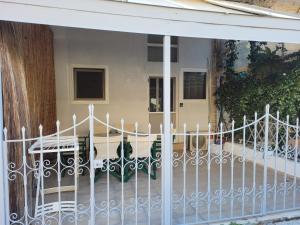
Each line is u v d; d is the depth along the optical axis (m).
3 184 2.84
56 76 6.80
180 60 7.79
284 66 6.21
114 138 4.83
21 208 3.33
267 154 3.84
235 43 7.42
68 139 4.19
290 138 5.52
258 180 5.07
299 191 4.50
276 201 4.15
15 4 2.86
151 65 7.56
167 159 3.41
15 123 3.20
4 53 3.05
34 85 4.69
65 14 3.03
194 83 7.97
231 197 3.72
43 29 5.49
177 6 3.43
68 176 5.30
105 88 7.22
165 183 3.40
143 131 7.56
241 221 3.60
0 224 2.85
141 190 4.57
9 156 3.06
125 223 3.46
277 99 6.00
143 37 7.42
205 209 3.88
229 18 3.70
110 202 4.07
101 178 5.20
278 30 4.01
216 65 7.97
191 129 7.94
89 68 7.09
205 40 7.91
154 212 3.78
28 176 3.60
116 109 7.33
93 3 3.09
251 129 6.57
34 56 4.79
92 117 3.16
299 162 5.19
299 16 4.38
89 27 3.12
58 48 6.76
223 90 7.71
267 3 6.55
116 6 3.17
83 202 4.08
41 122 5.19
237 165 6.16
